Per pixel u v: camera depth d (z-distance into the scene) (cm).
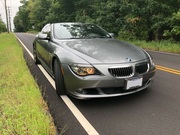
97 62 329
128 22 1642
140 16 1587
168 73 577
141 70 354
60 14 3334
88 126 291
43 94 405
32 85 423
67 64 346
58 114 327
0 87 431
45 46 503
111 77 324
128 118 312
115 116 318
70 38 461
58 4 3341
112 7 1866
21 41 1839
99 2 2433
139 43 1374
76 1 2927
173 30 1245
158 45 1201
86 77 324
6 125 273
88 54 349
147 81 380
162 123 296
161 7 1381
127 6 1647
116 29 1861
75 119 311
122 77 329
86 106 354
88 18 2452
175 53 1014
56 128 285
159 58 857
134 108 344
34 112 296
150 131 276
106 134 271
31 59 805
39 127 256
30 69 631
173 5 1377
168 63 736
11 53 843
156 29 1460
